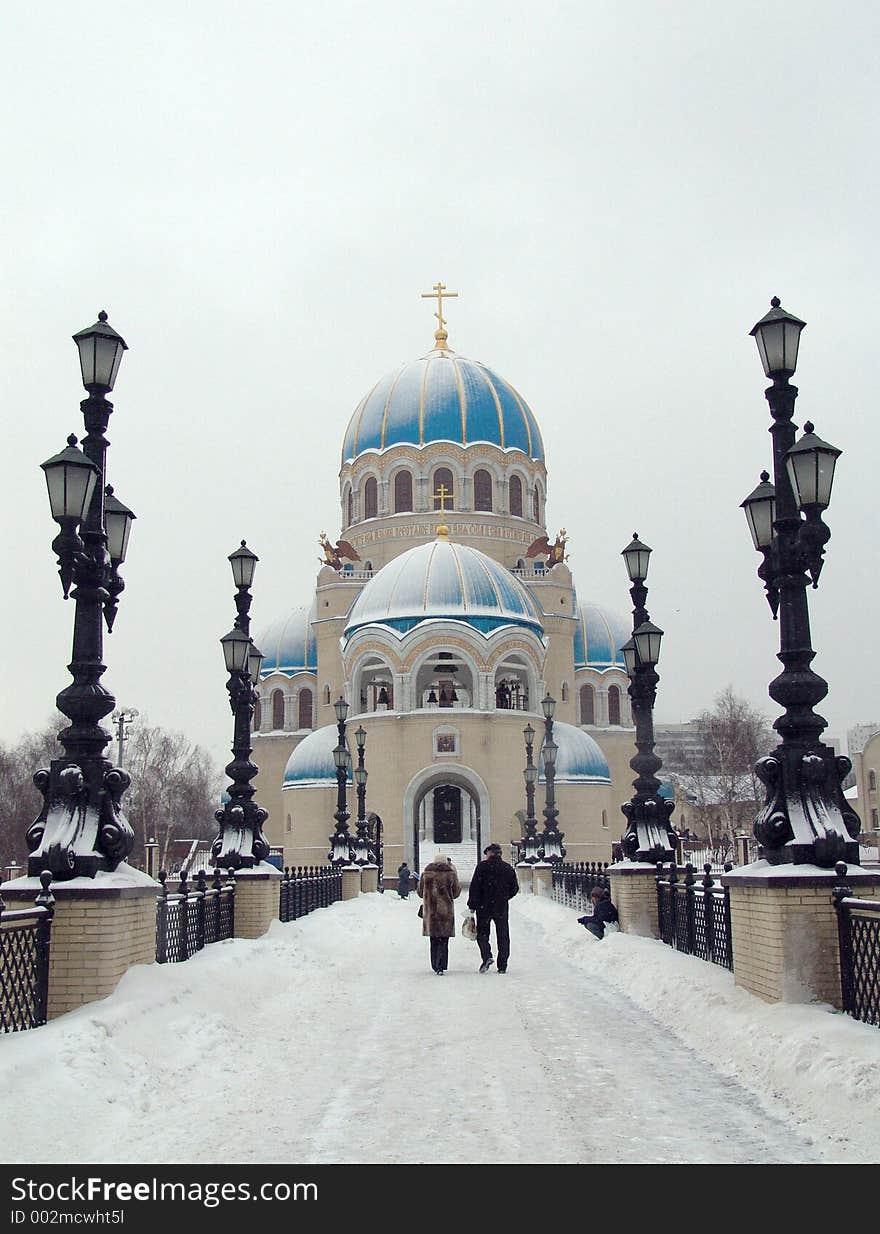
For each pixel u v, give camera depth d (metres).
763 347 13.36
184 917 16.66
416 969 19.66
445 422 65.38
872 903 10.14
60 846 12.27
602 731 68.06
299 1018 14.03
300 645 71.31
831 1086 8.89
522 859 47.50
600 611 71.62
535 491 67.88
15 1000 10.89
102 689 13.17
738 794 83.19
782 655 12.75
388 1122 8.90
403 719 54.12
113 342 13.62
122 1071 9.83
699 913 16.77
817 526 12.43
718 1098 9.56
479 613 55.34
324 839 58.09
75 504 12.48
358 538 66.31
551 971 19.08
